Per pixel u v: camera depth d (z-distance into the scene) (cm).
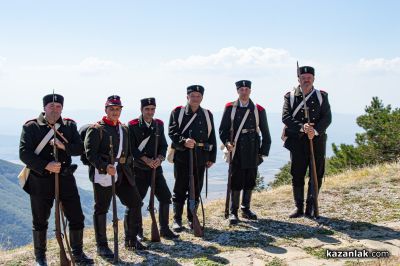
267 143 873
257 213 941
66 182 655
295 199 886
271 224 845
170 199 799
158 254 699
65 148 639
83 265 658
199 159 832
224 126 873
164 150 794
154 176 770
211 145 845
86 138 677
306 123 839
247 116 857
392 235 744
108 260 678
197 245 739
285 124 860
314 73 844
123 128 716
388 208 899
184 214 1039
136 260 673
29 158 618
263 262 649
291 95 864
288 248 706
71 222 665
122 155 701
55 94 637
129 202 718
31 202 647
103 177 682
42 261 653
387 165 1307
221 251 704
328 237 752
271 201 1048
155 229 761
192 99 830
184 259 668
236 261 655
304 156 860
